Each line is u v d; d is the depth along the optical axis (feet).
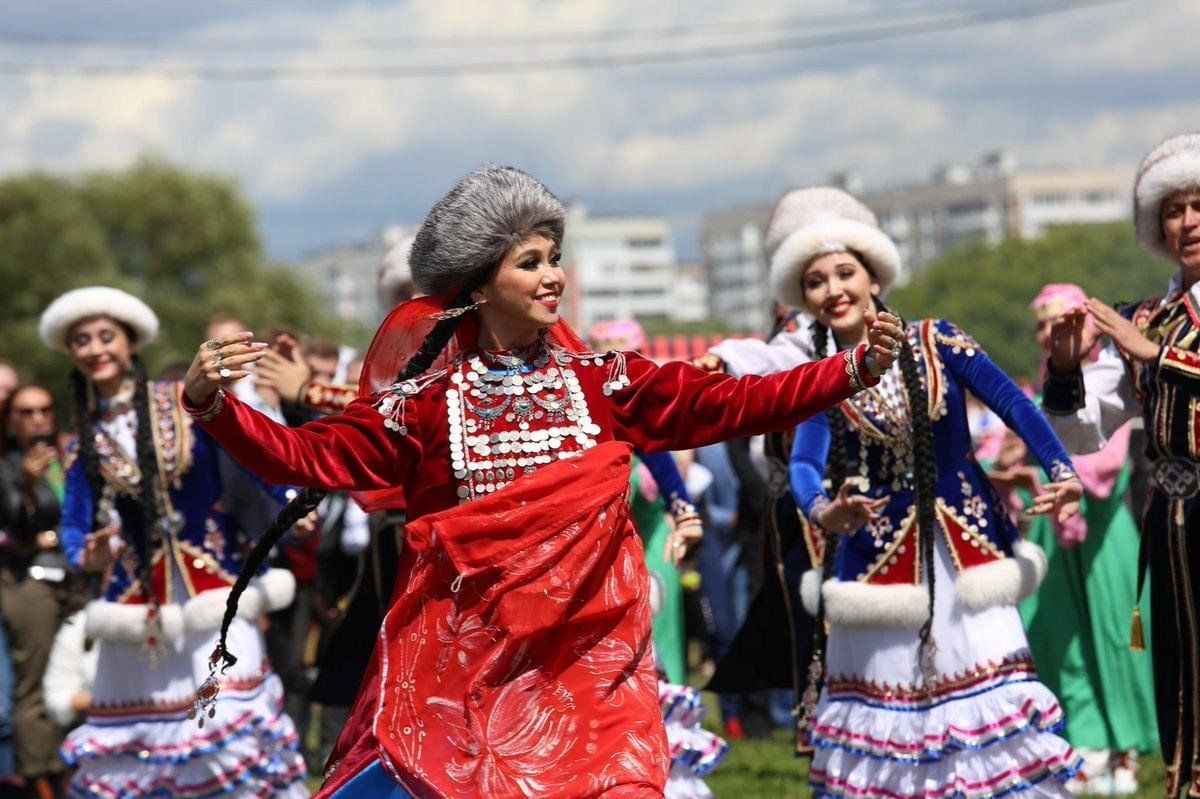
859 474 25.86
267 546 20.01
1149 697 33.63
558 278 19.17
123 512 30.55
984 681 25.16
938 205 643.45
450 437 18.97
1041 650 34.40
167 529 30.17
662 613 35.68
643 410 19.27
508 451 18.90
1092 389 26.37
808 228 26.53
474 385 19.12
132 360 30.89
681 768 28.14
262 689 30.96
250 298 203.21
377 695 18.76
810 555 29.40
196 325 204.23
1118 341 25.11
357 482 18.90
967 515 25.48
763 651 30.37
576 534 18.52
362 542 41.01
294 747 30.96
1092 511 33.91
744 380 18.94
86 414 30.78
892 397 25.67
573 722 18.42
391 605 19.19
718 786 35.37
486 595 18.48
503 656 18.40
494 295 19.08
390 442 19.04
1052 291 32.99
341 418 19.02
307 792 31.58
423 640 18.67
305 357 41.04
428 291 19.43
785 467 29.96
